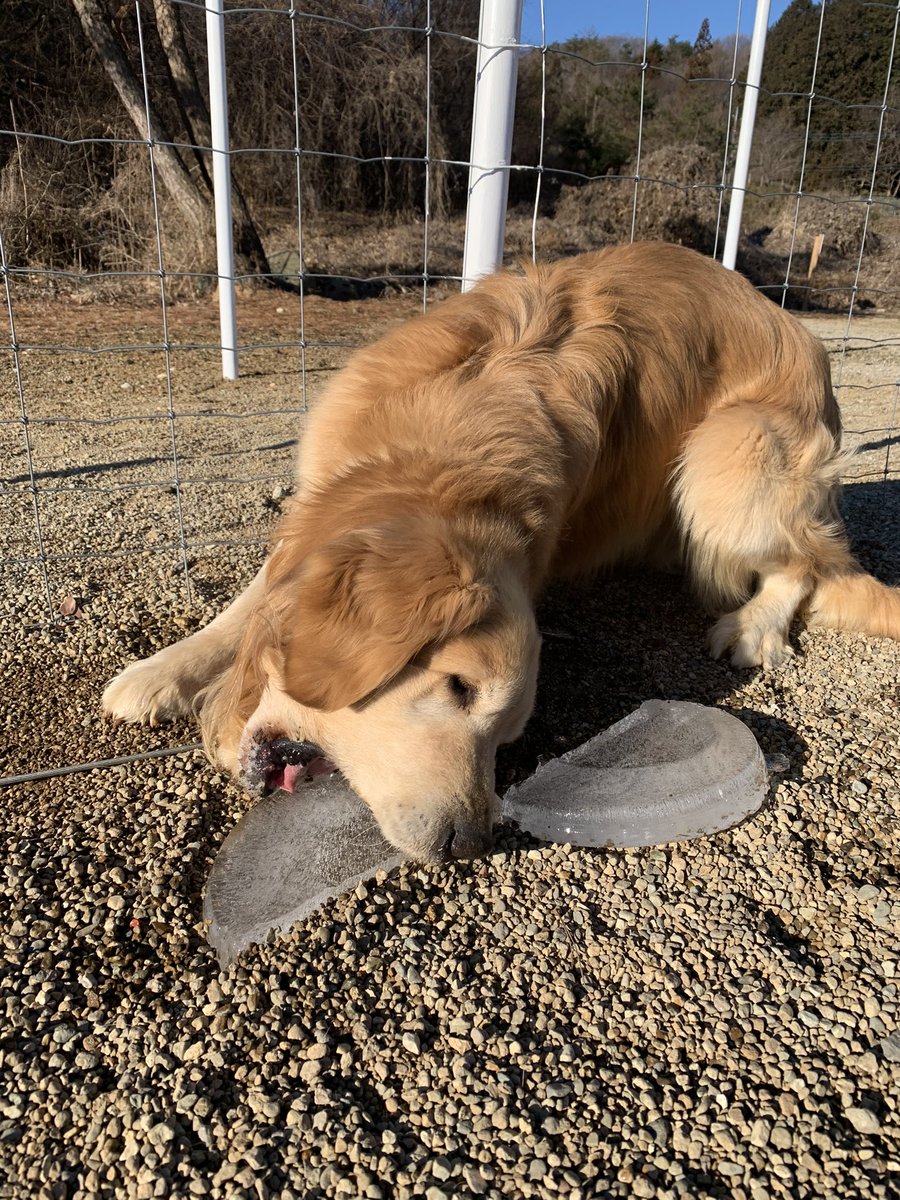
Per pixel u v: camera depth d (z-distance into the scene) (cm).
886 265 506
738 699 88
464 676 63
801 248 520
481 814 64
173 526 120
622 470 93
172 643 91
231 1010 55
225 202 196
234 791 73
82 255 359
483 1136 49
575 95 677
